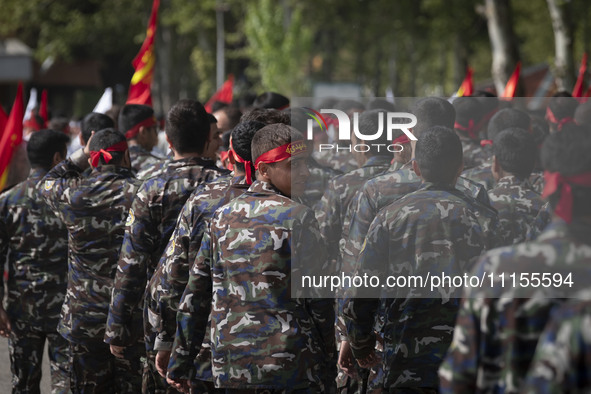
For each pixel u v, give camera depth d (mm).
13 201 17266
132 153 19891
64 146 17797
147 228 14070
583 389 6848
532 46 138625
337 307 13000
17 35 140750
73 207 15664
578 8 97375
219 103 24781
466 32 126812
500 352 7977
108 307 15742
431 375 11641
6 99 111188
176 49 145000
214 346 11305
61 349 17547
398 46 162500
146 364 14273
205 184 13000
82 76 134125
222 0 131500
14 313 17469
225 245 11359
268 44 125500
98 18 130500
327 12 141625
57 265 17500
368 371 13594
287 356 11000
